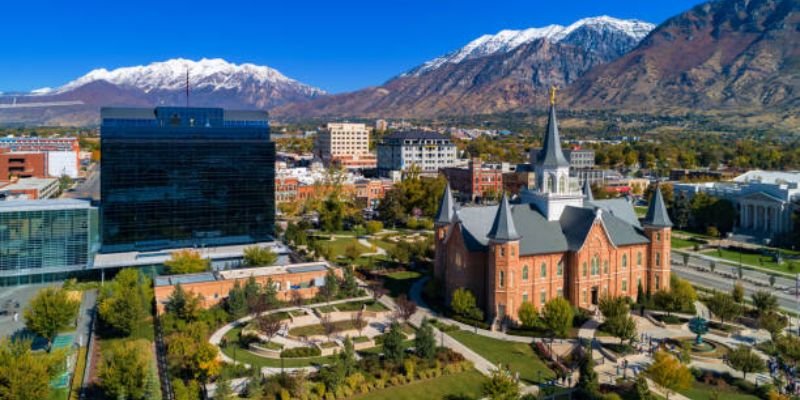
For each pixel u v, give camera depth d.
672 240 183.50
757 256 161.38
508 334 98.69
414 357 85.50
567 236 109.50
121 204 136.88
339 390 75.56
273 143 150.25
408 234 188.88
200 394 76.25
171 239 142.88
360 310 108.62
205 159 143.62
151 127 138.25
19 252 126.88
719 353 89.94
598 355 89.19
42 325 88.88
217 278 115.69
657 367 73.88
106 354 88.25
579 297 107.31
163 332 95.50
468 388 78.50
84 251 131.38
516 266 101.75
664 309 108.94
